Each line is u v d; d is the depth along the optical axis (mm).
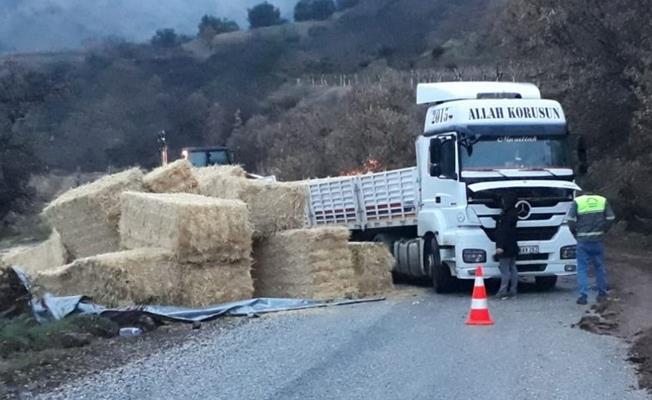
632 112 26188
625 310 14148
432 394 9094
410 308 15352
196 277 15156
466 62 56969
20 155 41219
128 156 56531
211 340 12742
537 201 16438
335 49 75938
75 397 9477
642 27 25141
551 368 10211
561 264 16547
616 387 9289
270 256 17047
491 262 16438
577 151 17125
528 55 28578
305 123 47875
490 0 60812
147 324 13945
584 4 25797
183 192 18141
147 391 9656
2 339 12102
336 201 21625
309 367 10547
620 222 28359
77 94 51625
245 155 54344
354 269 17031
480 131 16719
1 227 39500
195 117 61625
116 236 18141
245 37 80750
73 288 15383
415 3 78250
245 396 9258
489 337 12258
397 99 42750
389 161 38688
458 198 16641
